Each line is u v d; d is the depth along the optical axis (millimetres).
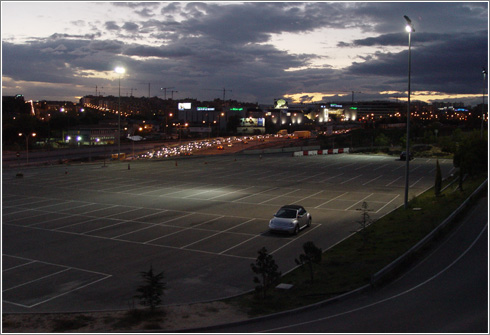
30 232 27062
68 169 67188
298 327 12820
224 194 42719
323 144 136125
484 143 48750
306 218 27859
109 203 37688
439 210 30875
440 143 108750
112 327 13016
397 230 25688
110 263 20641
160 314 14125
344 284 16766
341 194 42438
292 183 50969
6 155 94250
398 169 66812
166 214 32812
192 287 17281
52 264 20500
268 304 14992
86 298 16125
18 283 17859
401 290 16156
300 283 17250
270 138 165000
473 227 25906
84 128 134500
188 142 141625
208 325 13016
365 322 13000
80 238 25547
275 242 24422
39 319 13789
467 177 48531
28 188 47031
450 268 18703
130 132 167625
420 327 12438
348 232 26469
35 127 141875
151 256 21828
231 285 17469
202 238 25453
